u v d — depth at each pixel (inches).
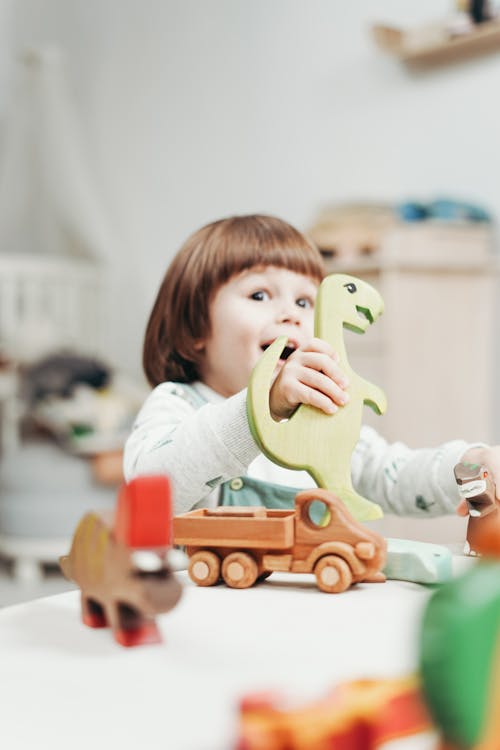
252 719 10.8
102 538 16.9
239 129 111.1
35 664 15.3
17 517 85.9
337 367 22.4
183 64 119.2
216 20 113.8
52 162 122.3
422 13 87.7
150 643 16.4
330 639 16.6
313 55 100.9
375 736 10.9
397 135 91.5
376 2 93.0
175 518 21.7
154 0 123.4
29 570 86.4
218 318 31.4
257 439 21.9
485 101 82.7
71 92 138.3
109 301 124.1
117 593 16.2
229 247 31.5
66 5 138.6
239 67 110.7
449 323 77.7
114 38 130.6
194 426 24.6
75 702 13.4
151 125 124.6
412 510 28.5
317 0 100.0
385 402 23.2
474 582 9.9
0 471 90.6
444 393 77.4
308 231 84.0
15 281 114.9
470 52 83.7
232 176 112.6
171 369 33.4
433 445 76.7
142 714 12.8
